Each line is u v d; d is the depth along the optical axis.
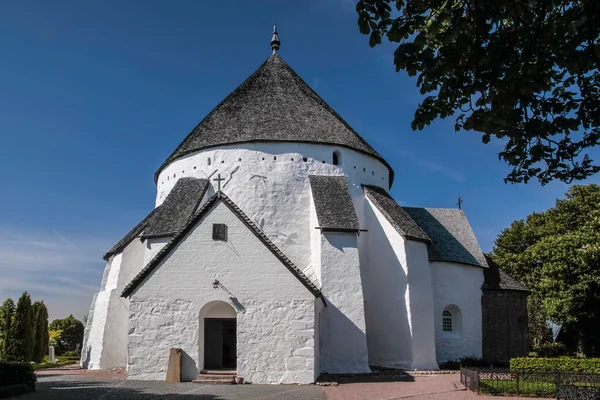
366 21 9.95
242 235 21.28
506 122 10.67
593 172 12.25
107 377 23.03
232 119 31.36
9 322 32.59
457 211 38.28
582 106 10.62
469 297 32.81
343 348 24.70
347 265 25.77
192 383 19.75
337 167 30.20
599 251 33.19
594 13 9.20
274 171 29.30
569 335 43.00
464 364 30.39
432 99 10.90
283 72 35.28
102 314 29.22
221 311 22.02
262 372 20.19
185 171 30.94
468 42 9.88
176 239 21.30
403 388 20.00
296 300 20.72
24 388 17.45
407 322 27.59
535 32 9.93
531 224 49.88
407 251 28.50
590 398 16.12
